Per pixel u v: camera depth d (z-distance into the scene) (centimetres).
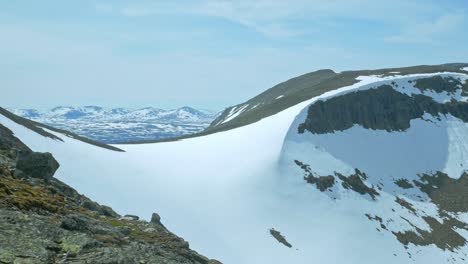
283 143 14088
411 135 17200
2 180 1950
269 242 9738
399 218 12325
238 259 8831
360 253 10256
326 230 10800
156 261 1585
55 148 10269
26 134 9900
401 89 18888
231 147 14275
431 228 12175
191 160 13250
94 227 1741
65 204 2103
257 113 19012
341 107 17050
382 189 13788
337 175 13512
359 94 17812
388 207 12769
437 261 10650
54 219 1692
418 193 14175
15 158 2952
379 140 16462
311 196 12069
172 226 9206
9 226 1411
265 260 9069
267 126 15625
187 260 1884
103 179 10019
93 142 13262
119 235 1831
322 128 15838
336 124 16412
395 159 15688
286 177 12569
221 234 9562
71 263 1309
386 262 10125
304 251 9800
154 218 3078
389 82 19012
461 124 18312
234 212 10594
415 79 19700
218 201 10906
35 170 2473
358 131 16588
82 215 1962
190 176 11988
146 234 2223
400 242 11106
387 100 18200
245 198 11275
